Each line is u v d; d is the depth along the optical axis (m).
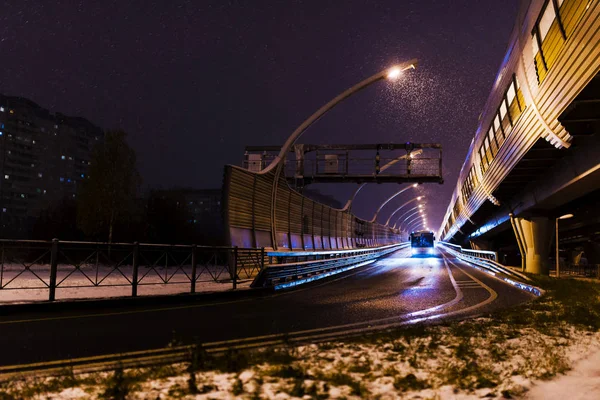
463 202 51.28
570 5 13.25
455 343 8.00
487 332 9.20
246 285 19.56
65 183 109.38
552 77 15.43
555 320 10.88
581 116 15.73
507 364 6.46
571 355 7.11
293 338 9.00
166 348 7.87
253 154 46.88
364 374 5.81
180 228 40.06
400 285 22.61
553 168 23.73
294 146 46.78
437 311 13.42
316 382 5.35
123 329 9.88
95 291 15.97
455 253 67.94
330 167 46.16
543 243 33.03
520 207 33.66
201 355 6.19
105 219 32.47
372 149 45.91
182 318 11.61
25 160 100.19
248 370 6.02
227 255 19.64
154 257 33.31
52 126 107.12
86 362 6.94
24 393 4.91
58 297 14.14
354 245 59.59
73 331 9.55
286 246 31.64
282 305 14.63
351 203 56.53
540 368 6.17
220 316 12.05
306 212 37.44
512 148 23.47
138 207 37.31
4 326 9.99
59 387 5.25
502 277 26.92
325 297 17.17
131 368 6.36
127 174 32.97
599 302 14.36
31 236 36.88
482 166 33.84
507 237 63.94
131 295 14.59
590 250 58.97
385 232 101.62
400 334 8.73
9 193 96.56
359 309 13.74
